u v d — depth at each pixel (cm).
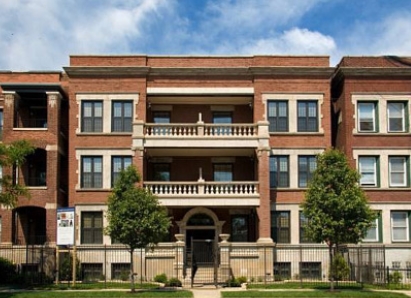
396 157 4278
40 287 3309
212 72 4288
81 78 4253
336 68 4412
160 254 3869
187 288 3369
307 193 3147
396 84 4312
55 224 4047
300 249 3578
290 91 4266
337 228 3027
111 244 4059
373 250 3975
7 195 3303
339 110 4456
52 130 4147
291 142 4231
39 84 4156
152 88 4269
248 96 4334
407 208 4197
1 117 4344
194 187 4012
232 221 4272
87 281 3769
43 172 4422
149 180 4366
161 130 4091
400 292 3052
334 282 3566
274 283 3575
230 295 2869
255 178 4241
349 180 3103
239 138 4050
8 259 3922
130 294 2906
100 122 4238
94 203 4131
